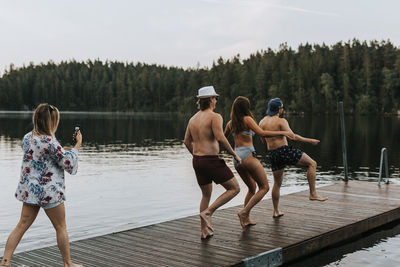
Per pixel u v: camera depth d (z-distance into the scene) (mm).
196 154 5258
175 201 10352
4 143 29422
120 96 145625
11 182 13375
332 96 94750
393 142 29094
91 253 5051
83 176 14586
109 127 52938
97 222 8344
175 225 6359
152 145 28469
